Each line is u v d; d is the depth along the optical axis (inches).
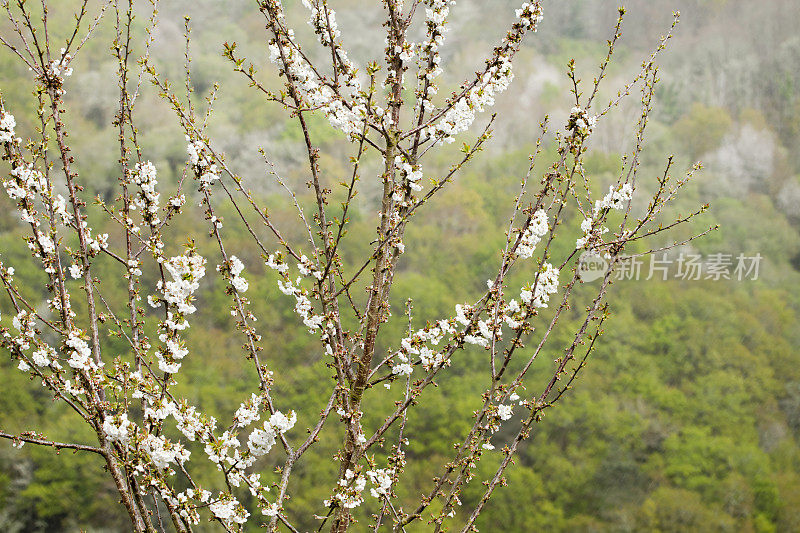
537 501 715.4
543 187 109.0
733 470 775.7
